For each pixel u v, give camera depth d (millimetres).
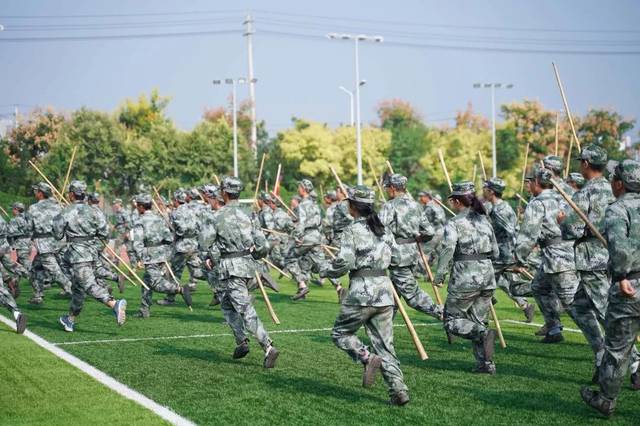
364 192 6785
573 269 9141
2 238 15562
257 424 6297
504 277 11828
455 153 52188
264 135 52906
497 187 10125
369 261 6695
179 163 43969
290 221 17906
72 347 10008
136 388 7664
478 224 7988
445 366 8578
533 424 6215
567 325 11516
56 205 14906
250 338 10625
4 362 8977
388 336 6781
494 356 9133
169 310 13891
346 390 7477
